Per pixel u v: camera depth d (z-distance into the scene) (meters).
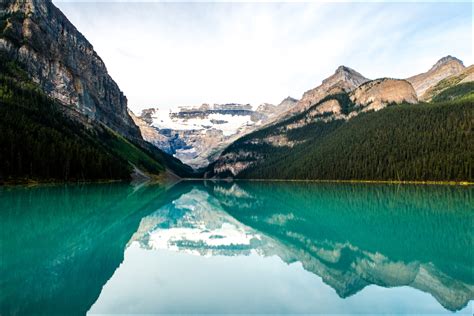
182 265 29.33
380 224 50.34
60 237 36.84
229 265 29.62
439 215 57.28
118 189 109.31
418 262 30.39
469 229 45.22
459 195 91.75
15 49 190.38
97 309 19.09
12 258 28.28
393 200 82.50
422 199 83.31
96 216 53.69
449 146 164.50
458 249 34.88
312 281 25.14
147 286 23.34
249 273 27.02
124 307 19.52
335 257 32.62
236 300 21.05
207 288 23.22
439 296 21.88
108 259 29.97
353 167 193.38
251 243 40.34
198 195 124.88
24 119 127.56
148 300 20.75
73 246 33.66
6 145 102.56
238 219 65.31
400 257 32.34
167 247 36.69
